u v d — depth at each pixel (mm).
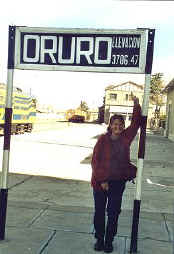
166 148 19781
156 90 66312
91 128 46688
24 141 20094
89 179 8797
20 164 10898
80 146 18266
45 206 5965
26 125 30109
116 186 3982
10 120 4254
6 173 4297
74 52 4207
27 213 5477
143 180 9016
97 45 4152
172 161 13641
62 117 81812
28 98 29375
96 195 4047
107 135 4020
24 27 4230
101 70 4160
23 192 7031
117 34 4098
